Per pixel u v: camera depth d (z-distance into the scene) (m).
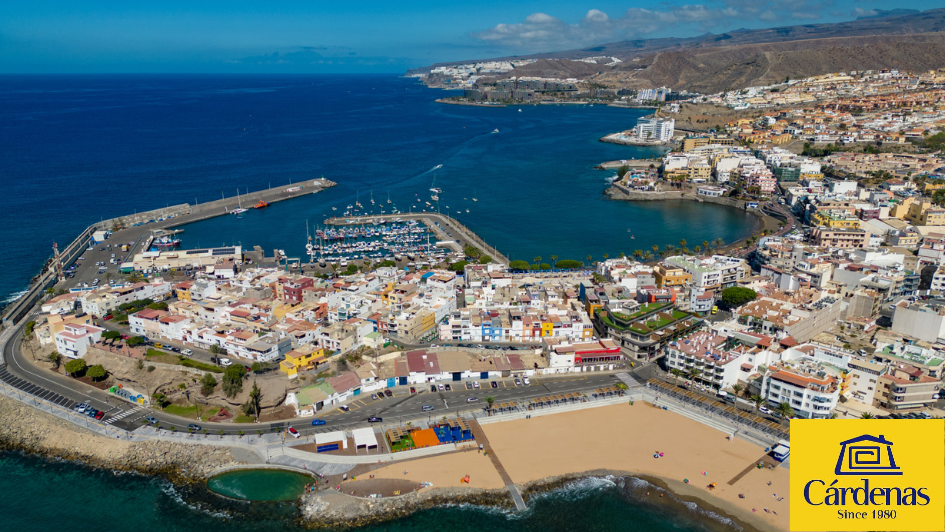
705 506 190.75
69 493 198.88
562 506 192.25
